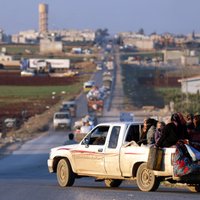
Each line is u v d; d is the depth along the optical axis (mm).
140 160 49938
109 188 53969
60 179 56156
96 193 48156
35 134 171000
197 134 49969
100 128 53906
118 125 52500
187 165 48094
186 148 48219
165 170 48625
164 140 48781
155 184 49250
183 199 42969
